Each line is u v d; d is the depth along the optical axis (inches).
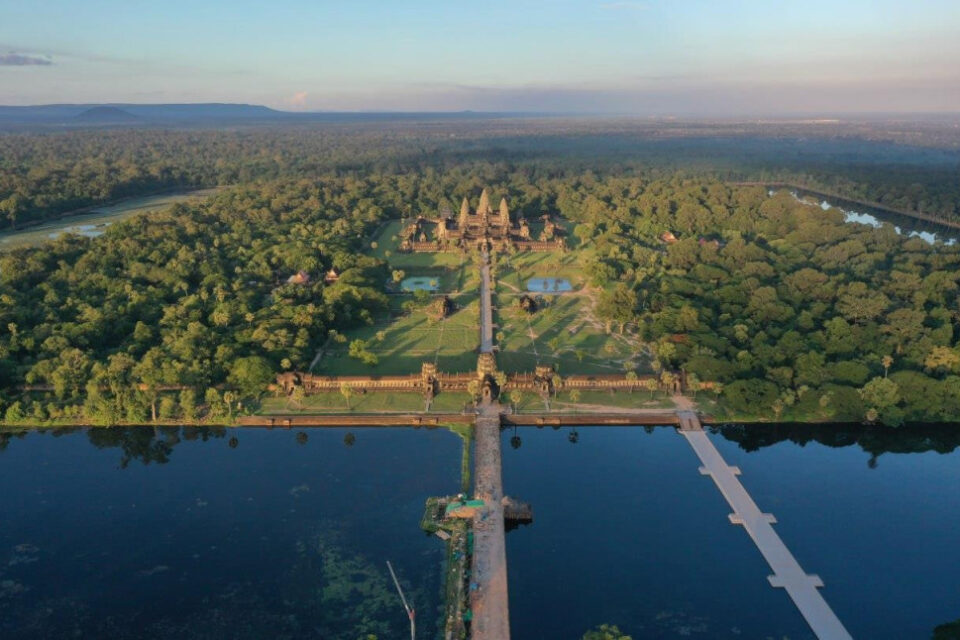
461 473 6550.2
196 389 7751.0
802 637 4704.7
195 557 5447.8
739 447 7190.0
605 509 6082.7
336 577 5226.4
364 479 6466.5
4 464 6791.3
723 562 5423.2
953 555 5551.2
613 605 4985.2
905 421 7445.9
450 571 5211.6
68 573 5285.4
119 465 6806.1
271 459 6840.6
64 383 7637.8
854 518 5989.2
